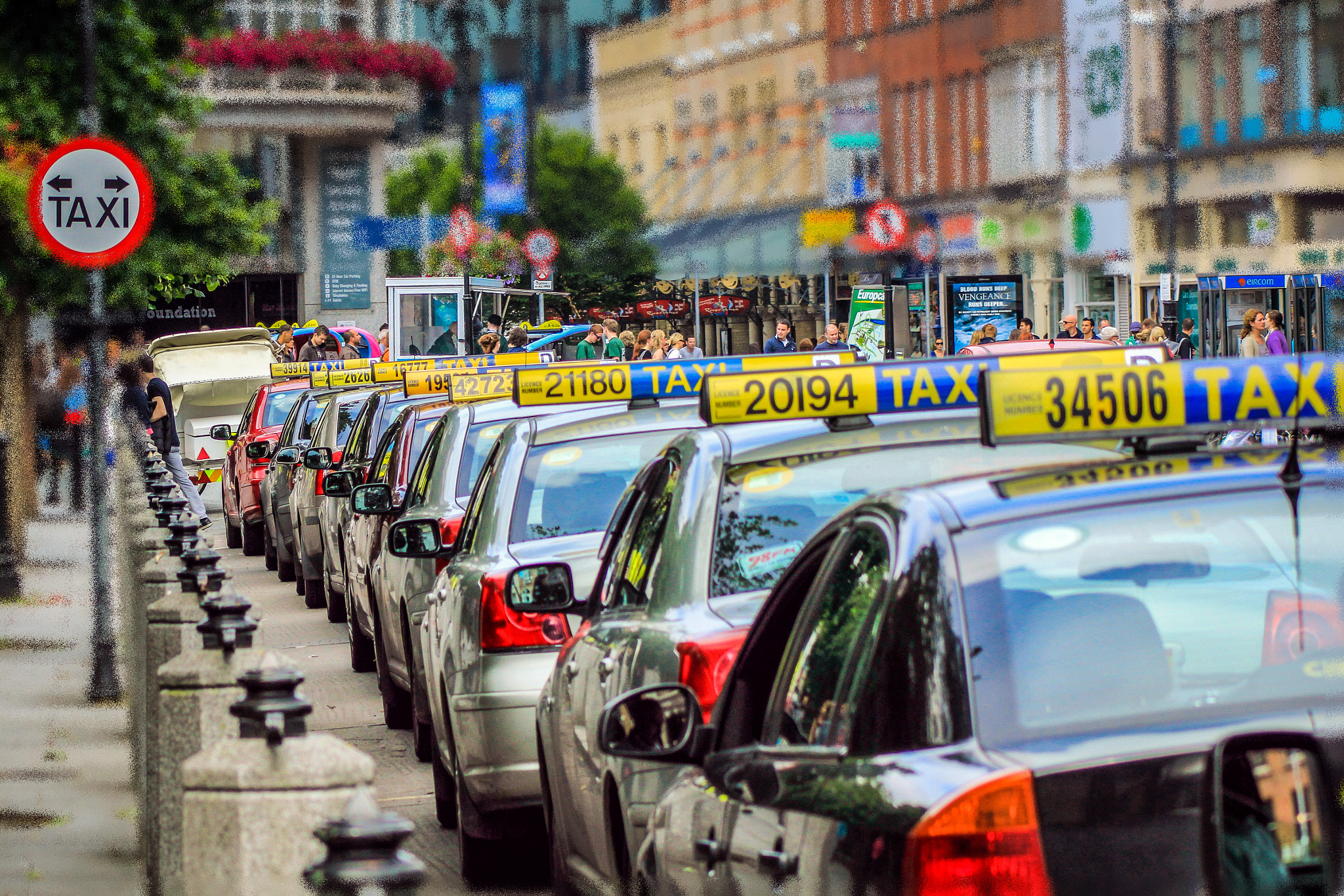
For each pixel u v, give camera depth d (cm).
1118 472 1273
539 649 2625
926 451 2058
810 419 2103
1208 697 1116
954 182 17412
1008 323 12294
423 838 3072
